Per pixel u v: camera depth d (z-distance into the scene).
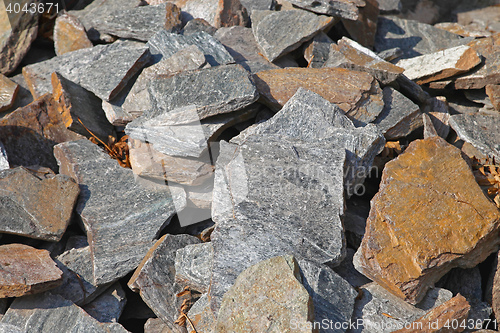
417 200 0.99
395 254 0.97
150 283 1.00
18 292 0.98
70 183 1.05
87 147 1.09
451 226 0.98
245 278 0.96
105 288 1.03
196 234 1.05
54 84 1.14
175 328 0.99
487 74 1.14
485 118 1.12
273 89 1.09
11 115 1.12
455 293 1.00
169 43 1.14
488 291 1.00
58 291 1.01
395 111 1.09
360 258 0.98
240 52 1.17
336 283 0.97
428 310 0.97
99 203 1.05
